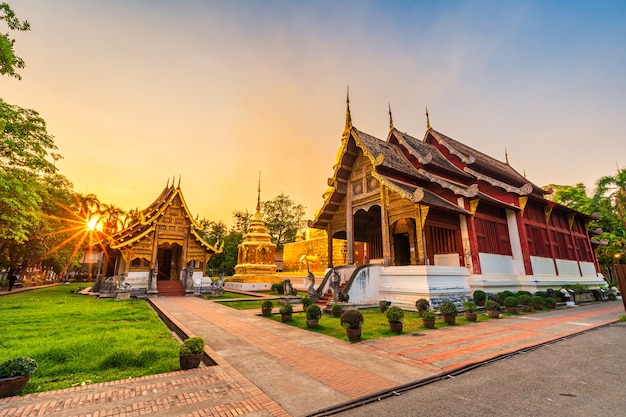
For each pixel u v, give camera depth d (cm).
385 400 433
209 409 393
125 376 518
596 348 726
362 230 1958
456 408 407
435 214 1451
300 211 5347
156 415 375
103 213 3847
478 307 1346
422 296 1266
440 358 627
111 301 1800
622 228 2969
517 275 1684
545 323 1040
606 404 420
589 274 2298
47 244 2727
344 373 536
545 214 2011
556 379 517
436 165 1675
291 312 1059
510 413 393
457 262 1533
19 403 402
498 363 608
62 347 654
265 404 411
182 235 2288
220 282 2167
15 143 1467
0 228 1661
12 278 2711
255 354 651
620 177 2928
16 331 860
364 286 1397
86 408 391
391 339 796
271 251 3123
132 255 2083
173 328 969
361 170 1706
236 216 5284
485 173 2016
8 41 1347
